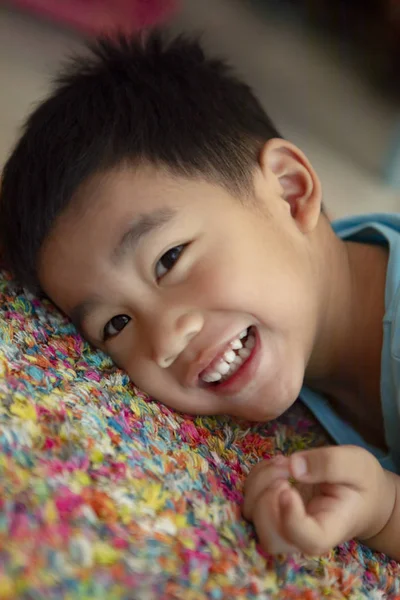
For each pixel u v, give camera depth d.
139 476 0.49
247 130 0.81
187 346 0.66
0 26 1.47
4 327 0.64
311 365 0.83
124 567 0.39
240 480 0.59
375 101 1.42
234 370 0.68
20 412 0.48
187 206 0.68
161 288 0.67
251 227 0.71
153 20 1.51
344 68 1.45
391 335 0.77
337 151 1.40
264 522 0.51
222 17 1.53
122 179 0.68
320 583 0.51
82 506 0.42
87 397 0.57
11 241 0.74
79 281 0.69
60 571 0.37
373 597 0.55
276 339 0.69
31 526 0.38
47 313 0.72
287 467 0.55
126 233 0.66
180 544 0.44
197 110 0.77
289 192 0.80
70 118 0.73
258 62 1.46
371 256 0.87
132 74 0.79
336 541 0.53
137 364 0.68
